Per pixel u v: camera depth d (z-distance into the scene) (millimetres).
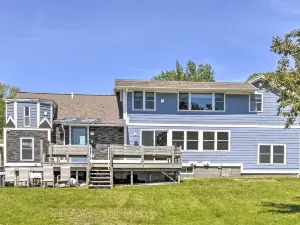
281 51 11828
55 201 14695
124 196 15961
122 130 25656
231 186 19234
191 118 26031
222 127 26203
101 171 20344
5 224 10906
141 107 25703
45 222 11172
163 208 13289
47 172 19609
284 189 17922
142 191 17484
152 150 21297
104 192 17203
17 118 23469
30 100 23594
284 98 11695
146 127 25656
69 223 11070
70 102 27547
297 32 11750
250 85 26734
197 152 25938
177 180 22000
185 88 25562
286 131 26703
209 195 16109
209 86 26234
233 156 26203
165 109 25891
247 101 26516
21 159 23312
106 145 25047
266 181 22344
